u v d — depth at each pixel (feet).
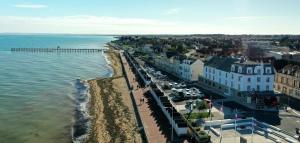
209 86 381.81
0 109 300.81
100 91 381.60
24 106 313.94
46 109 304.50
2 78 467.11
